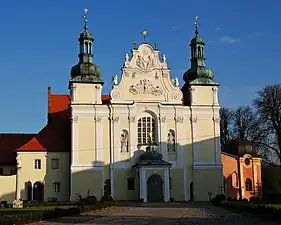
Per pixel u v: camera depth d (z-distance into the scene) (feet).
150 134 304.30
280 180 359.66
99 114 302.66
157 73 314.35
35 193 301.63
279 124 313.94
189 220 150.00
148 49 316.60
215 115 314.96
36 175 301.84
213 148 311.47
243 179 329.72
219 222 142.20
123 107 305.53
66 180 303.89
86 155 297.74
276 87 319.88
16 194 298.15
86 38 311.47
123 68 311.06
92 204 233.96
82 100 302.66
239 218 159.02
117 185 298.35
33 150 303.48
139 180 292.20
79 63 309.63
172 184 303.68
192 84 315.99
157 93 312.50
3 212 174.19
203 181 306.55
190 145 309.83
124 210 208.44
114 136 302.25
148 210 207.10
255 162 333.62
